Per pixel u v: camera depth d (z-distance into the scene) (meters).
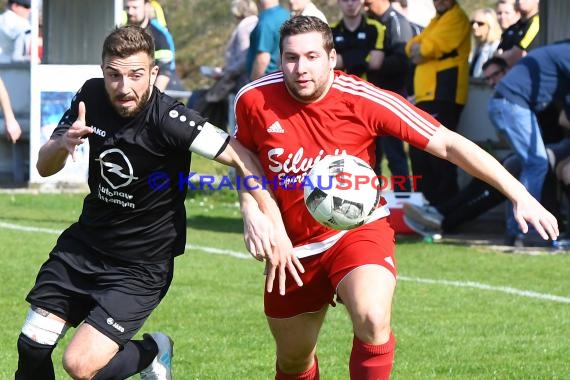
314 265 14.38
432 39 33.50
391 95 14.23
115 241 14.30
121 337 13.98
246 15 42.53
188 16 78.56
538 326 21.14
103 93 14.16
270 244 13.88
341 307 23.42
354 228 14.18
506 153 34.41
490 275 26.80
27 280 25.06
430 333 20.53
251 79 34.53
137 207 14.20
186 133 13.91
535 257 29.47
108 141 14.00
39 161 14.34
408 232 33.38
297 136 14.23
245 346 19.47
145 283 14.34
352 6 33.47
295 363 15.23
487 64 33.41
